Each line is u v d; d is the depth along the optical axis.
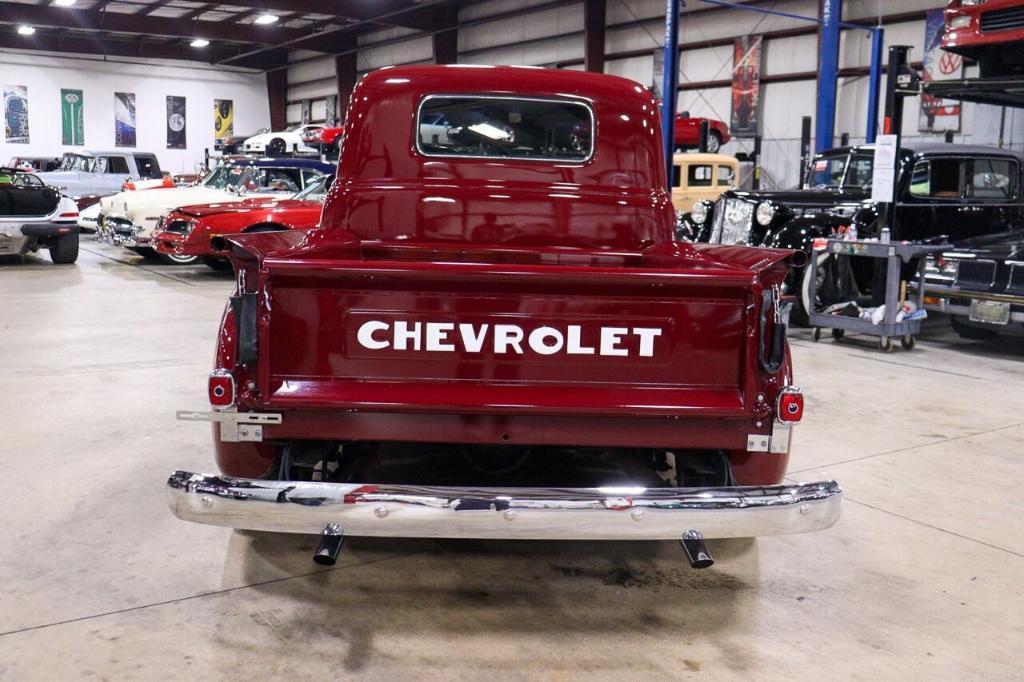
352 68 33.69
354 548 3.14
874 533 3.37
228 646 2.43
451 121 3.41
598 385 2.47
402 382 2.46
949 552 3.20
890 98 7.54
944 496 3.78
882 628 2.63
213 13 30.86
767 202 8.25
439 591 2.81
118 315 8.13
